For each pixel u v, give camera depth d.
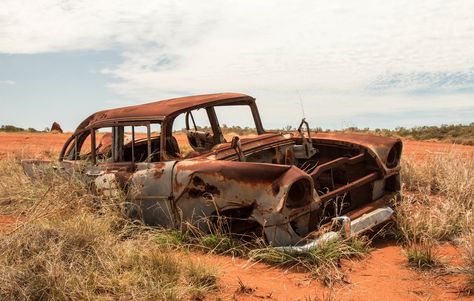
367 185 6.07
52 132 32.16
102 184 6.39
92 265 4.50
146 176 5.89
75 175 6.81
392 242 5.73
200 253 5.35
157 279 4.39
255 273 4.76
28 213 6.48
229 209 5.27
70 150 7.46
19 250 4.54
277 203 4.93
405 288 4.35
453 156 9.20
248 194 5.09
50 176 7.34
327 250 4.94
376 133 27.08
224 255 5.29
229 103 6.87
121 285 4.24
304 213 5.11
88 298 3.99
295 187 5.06
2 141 22.48
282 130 7.19
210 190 5.33
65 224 5.09
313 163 6.93
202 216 5.50
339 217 5.28
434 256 4.97
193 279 4.45
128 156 7.64
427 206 6.70
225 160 5.75
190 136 7.28
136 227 5.86
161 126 6.01
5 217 7.09
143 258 4.74
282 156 6.56
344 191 5.57
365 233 5.59
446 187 7.75
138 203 5.98
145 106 6.55
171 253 4.96
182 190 5.54
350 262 4.99
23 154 12.08
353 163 5.94
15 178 8.41
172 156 6.07
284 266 4.90
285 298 4.18
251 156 6.26
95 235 4.99
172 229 5.75
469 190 7.21
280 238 4.98
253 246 5.34
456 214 5.98
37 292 4.02
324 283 4.48
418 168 8.86
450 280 4.48
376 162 6.07
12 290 3.99
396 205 6.06
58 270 4.21
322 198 5.29
